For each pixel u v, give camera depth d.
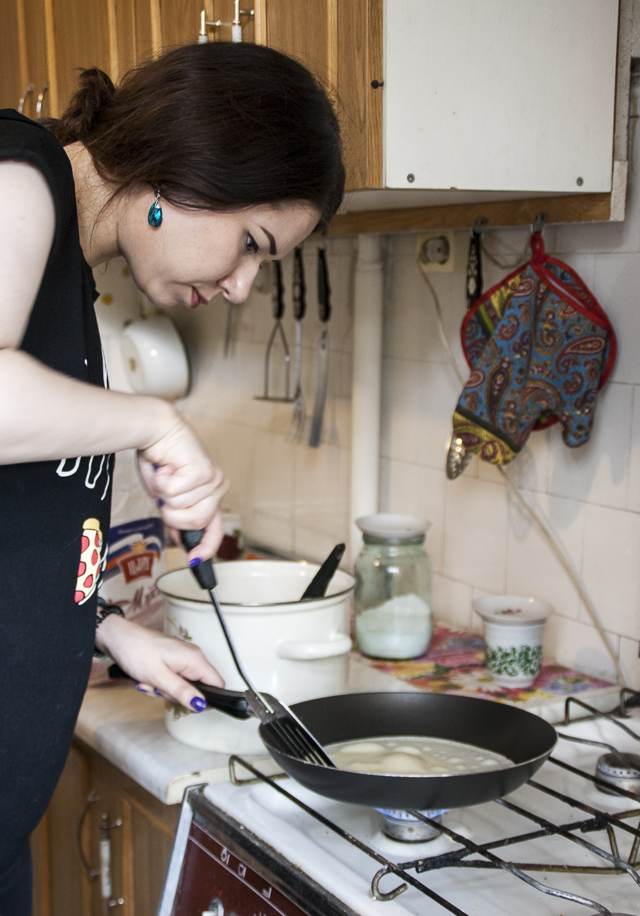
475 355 1.33
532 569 1.41
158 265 0.79
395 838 0.90
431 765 0.95
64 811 1.39
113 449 0.72
